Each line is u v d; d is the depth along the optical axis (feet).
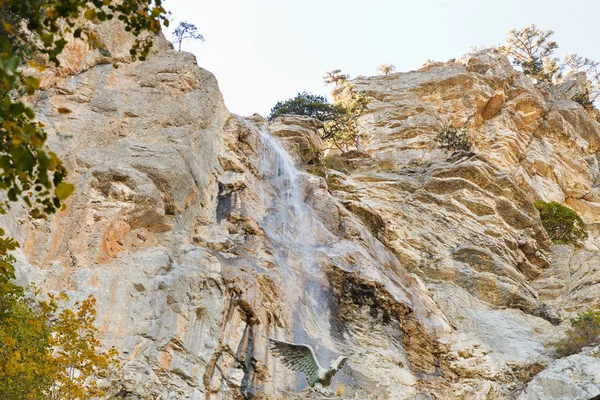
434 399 98.32
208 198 101.14
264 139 123.24
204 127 108.06
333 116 188.14
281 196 114.62
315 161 138.21
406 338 104.73
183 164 95.66
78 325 58.54
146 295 79.71
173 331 78.33
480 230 136.46
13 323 52.42
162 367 75.56
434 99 215.31
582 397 94.79
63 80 97.55
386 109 210.18
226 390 79.77
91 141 92.68
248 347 84.48
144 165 92.38
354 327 101.30
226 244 95.35
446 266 126.00
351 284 104.78
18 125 27.96
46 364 52.60
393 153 196.13
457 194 141.28
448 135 192.95
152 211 88.89
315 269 103.24
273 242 102.27
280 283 95.50
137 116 100.42
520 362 107.86
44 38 28.76
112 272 79.82
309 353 56.39
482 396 100.78
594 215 209.67
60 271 77.20
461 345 107.65
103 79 102.17
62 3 28.86
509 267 128.77
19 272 71.15
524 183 195.11
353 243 112.37
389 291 106.42
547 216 173.68
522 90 221.87
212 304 83.82
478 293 123.24
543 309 124.26
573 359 101.19
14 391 49.78
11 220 75.92
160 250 86.38
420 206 137.28
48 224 79.41
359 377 94.48
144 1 34.17
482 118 214.69
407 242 129.29
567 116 232.12
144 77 107.04
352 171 160.04
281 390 83.41
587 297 131.23
